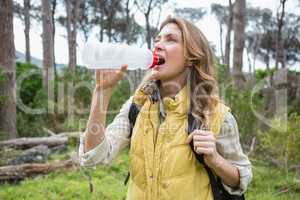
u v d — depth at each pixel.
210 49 1.91
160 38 1.90
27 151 7.56
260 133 7.15
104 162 1.92
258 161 7.54
